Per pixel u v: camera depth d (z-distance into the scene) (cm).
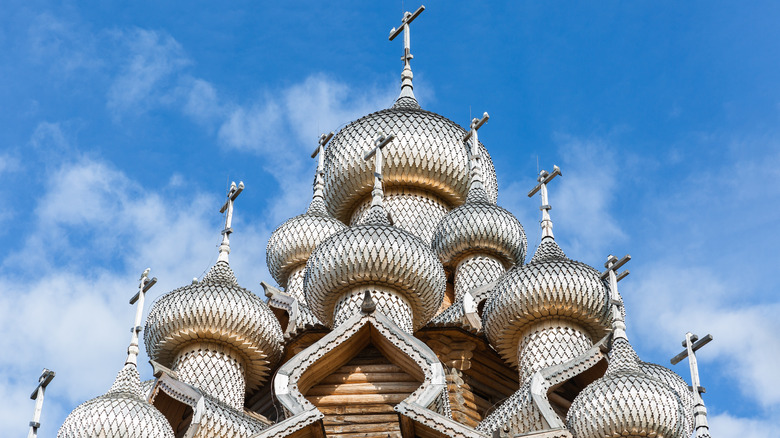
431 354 2523
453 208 3638
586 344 2870
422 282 2794
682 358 2647
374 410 2586
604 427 2448
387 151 3591
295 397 2464
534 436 2420
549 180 3288
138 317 2869
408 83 4041
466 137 3597
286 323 3269
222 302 2989
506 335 2892
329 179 3712
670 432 2450
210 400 2766
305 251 3575
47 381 2727
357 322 2586
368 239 2781
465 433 2356
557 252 3045
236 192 3362
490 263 3331
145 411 2647
